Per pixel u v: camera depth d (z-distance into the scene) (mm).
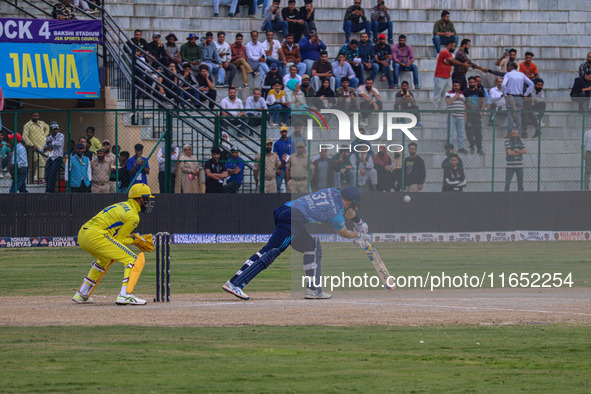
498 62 94750
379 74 92562
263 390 22406
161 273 39094
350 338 29891
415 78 93750
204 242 68312
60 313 35219
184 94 81188
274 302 38781
